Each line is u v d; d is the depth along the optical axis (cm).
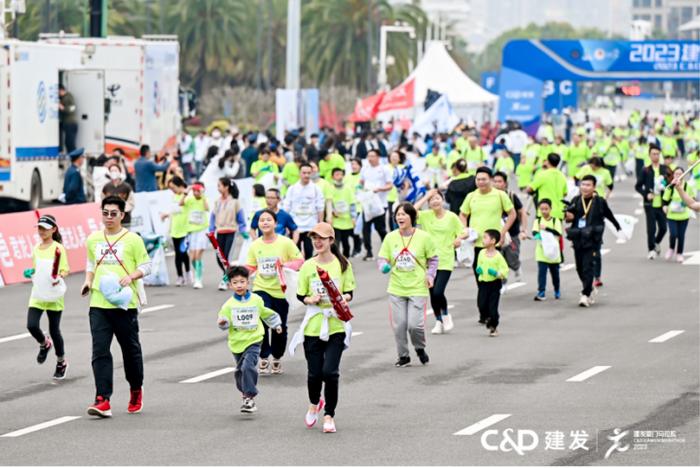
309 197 2994
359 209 3575
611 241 4072
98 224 3369
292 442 1485
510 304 2700
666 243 4009
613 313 2569
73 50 4522
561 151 5556
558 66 8131
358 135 5788
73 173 3734
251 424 1585
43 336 1922
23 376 1922
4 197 4109
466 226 2422
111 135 4838
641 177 3550
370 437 1509
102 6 4925
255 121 11444
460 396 1753
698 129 8631
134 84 4844
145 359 2056
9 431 1547
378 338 2261
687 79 8106
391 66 12900
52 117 4344
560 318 2500
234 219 2905
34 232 3133
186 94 6016
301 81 12256
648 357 2061
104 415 1625
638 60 8106
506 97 8194
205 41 11294
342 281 1592
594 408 1667
